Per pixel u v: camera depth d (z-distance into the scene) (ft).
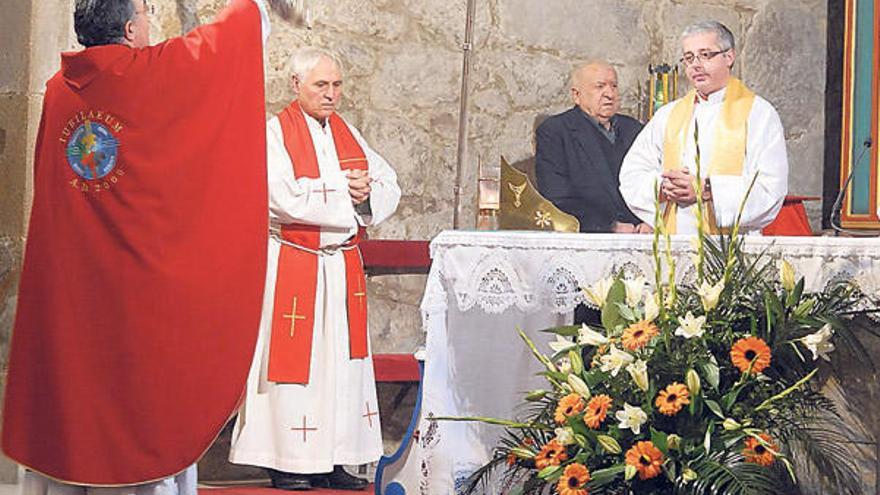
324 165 26.27
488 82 33.04
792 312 16.66
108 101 19.31
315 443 25.68
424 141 32.30
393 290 31.48
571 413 16.53
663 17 35.19
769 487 15.88
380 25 31.81
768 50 36.22
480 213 22.48
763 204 22.13
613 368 16.40
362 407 26.48
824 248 17.33
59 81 19.76
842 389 17.03
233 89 19.66
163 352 19.24
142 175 19.20
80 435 19.26
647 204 23.24
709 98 23.35
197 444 19.39
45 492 19.83
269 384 25.76
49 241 19.51
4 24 27.12
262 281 19.72
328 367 25.99
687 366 16.43
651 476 15.88
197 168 19.35
